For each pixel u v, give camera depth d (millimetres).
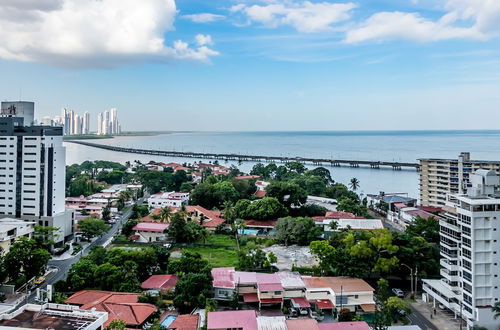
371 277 116000
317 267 116938
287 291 97938
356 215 188125
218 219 179375
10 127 147375
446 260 98250
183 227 153750
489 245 86000
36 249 113188
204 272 102750
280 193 192125
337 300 95250
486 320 84375
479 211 85438
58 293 99812
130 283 102438
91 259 115562
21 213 147125
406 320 91062
